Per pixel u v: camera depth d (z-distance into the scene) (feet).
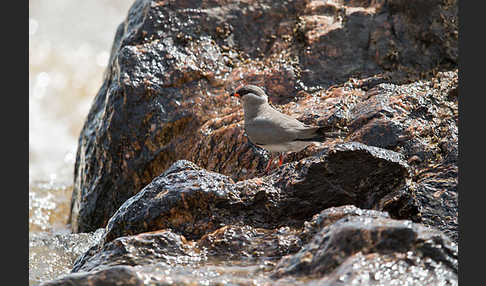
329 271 23.76
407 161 36.09
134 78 44.29
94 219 46.70
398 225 24.38
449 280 22.77
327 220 27.45
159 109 43.86
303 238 28.19
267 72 45.27
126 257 28.09
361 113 38.63
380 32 46.34
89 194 46.83
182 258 28.27
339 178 31.55
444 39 45.85
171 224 31.22
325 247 24.58
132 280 23.99
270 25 48.52
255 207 31.24
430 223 32.73
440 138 37.24
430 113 38.50
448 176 34.94
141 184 44.65
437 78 42.96
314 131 34.06
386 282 22.50
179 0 48.32
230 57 46.91
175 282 24.23
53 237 42.52
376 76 44.52
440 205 33.50
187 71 45.01
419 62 45.85
